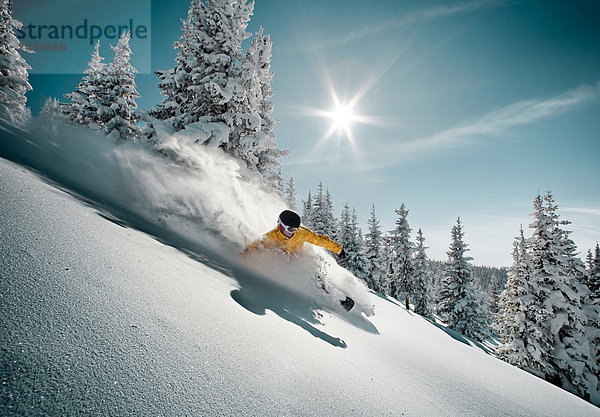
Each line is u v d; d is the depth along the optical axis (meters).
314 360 1.62
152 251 2.08
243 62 9.77
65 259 1.30
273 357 1.42
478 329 27.08
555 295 15.25
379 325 4.55
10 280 0.99
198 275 2.12
